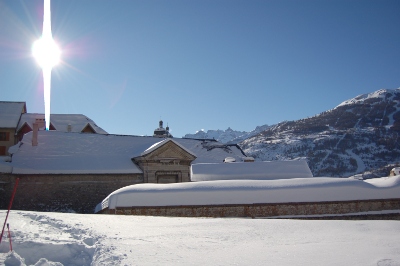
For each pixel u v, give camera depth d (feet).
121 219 49.08
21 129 164.14
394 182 82.33
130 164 121.39
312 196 78.23
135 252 30.66
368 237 39.93
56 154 117.50
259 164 113.09
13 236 32.48
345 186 79.87
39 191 106.93
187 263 28.17
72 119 181.98
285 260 29.84
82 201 110.83
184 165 122.72
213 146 149.89
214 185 78.95
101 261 27.84
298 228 45.01
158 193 75.97
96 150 125.39
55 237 33.47
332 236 40.34
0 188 103.14
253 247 34.27
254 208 76.54
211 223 47.50
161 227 43.73
